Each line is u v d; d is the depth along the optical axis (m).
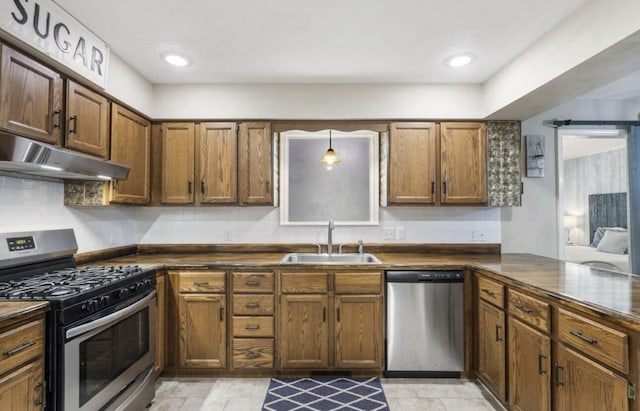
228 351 2.55
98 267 2.30
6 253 1.85
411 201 2.88
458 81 2.83
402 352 2.54
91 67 2.08
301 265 2.55
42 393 1.44
